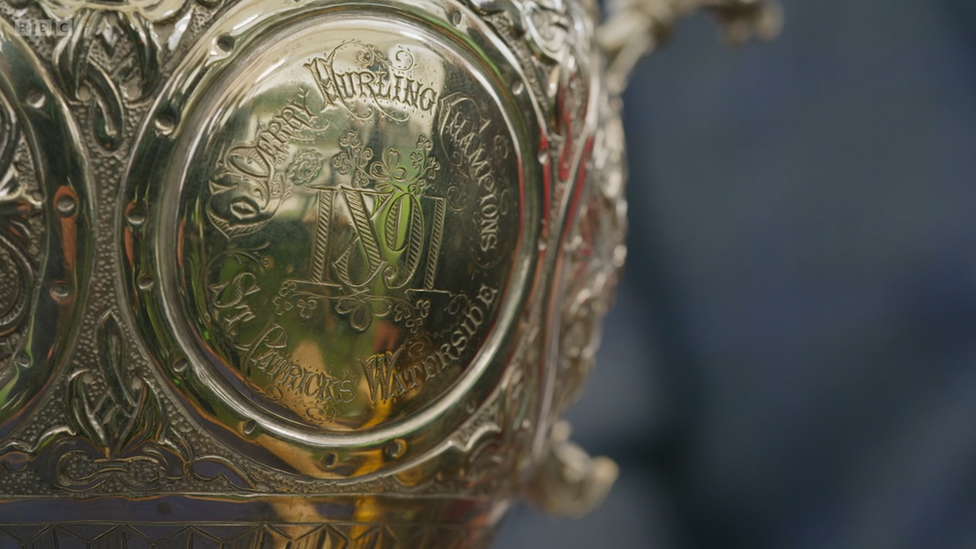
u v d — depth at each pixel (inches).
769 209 38.2
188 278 13.1
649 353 39.6
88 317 13.0
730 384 38.1
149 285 13.1
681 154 39.9
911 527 34.0
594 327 15.3
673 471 39.2
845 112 37.8
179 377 13.2
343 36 13.3
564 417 38.0
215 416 13.3
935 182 36.5
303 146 13.2
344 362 13.5
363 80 13.3
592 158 14.6
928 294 35.7
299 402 13.4
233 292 13.2
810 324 36.9
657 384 39.2
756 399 37.5
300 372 13.4
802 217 37.7
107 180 13.0
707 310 38.7
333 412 13.5
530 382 14.4
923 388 35.1
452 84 13.6
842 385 36.2
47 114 12.9
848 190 37.3
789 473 36.6
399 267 13.5
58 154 12.9
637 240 40.3
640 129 40.6
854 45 38.0
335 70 13.3
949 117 36.8
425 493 14.0
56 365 13.1
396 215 13.4
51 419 13.1
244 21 13.1
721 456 37.8
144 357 13.1
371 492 13.8
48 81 12.9
